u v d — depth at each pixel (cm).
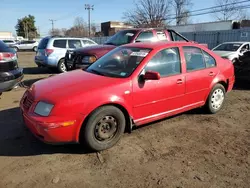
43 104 341
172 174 315
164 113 438
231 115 532
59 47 1170
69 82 383
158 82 415
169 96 434
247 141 408
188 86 462
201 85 487
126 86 380
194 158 353
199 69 485
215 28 2948
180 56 455
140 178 307
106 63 450
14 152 368
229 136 426
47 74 1140
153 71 390
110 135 374
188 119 503
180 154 364
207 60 507
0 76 576
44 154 362
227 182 300
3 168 327
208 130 450
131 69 402
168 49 443
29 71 1252
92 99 347
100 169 325
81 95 344
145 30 797
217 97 532
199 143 399
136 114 399
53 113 330
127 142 400
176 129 452
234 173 318
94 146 359
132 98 387
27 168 327
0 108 575
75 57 755
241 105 609
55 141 336
